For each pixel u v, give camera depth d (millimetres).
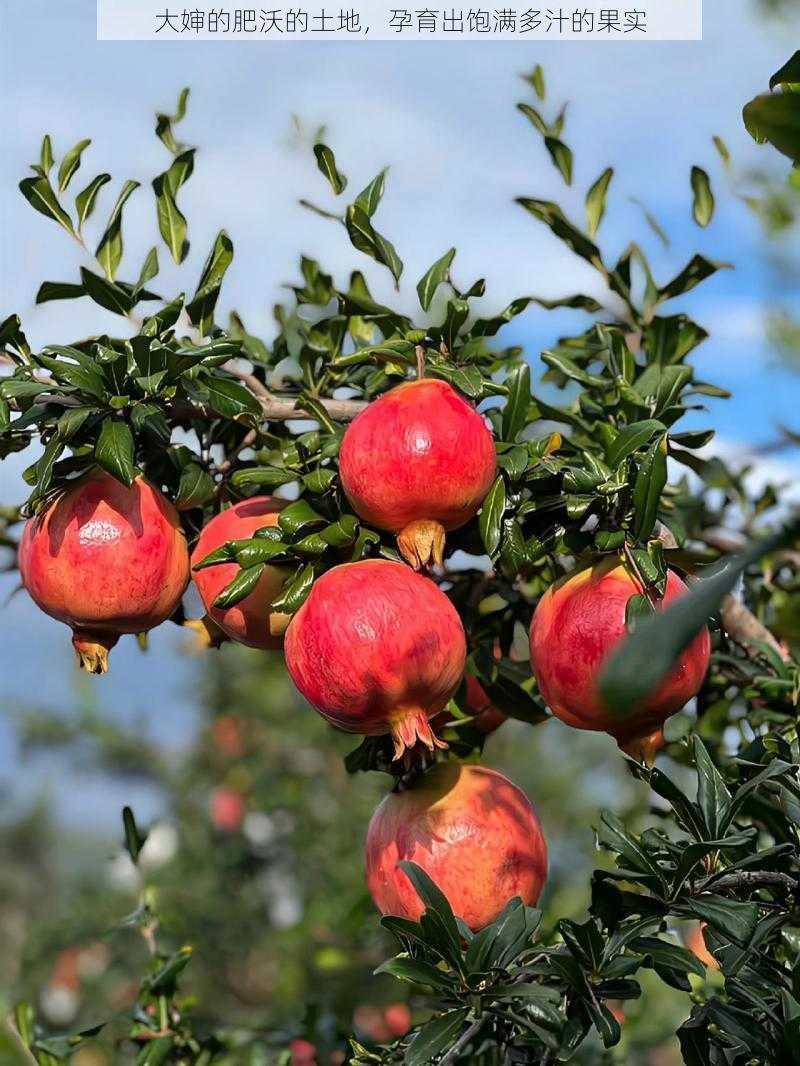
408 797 1801
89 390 1763
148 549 1778
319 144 2055
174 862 6246
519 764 6121
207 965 5980
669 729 2336
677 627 795
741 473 2861
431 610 1579
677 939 2027
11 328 1943
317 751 6320
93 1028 2369
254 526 1794
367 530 1701
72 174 2055
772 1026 1613
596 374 2521
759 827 2139
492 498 1709
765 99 1021
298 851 6027
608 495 1726
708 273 2373
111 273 2076
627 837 1627
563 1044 1562
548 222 2369
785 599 2771
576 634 1624
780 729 2107
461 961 1609
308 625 1593
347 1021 3137
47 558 1763
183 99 2123
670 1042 3400
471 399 1766
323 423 1902
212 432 2043
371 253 1996
